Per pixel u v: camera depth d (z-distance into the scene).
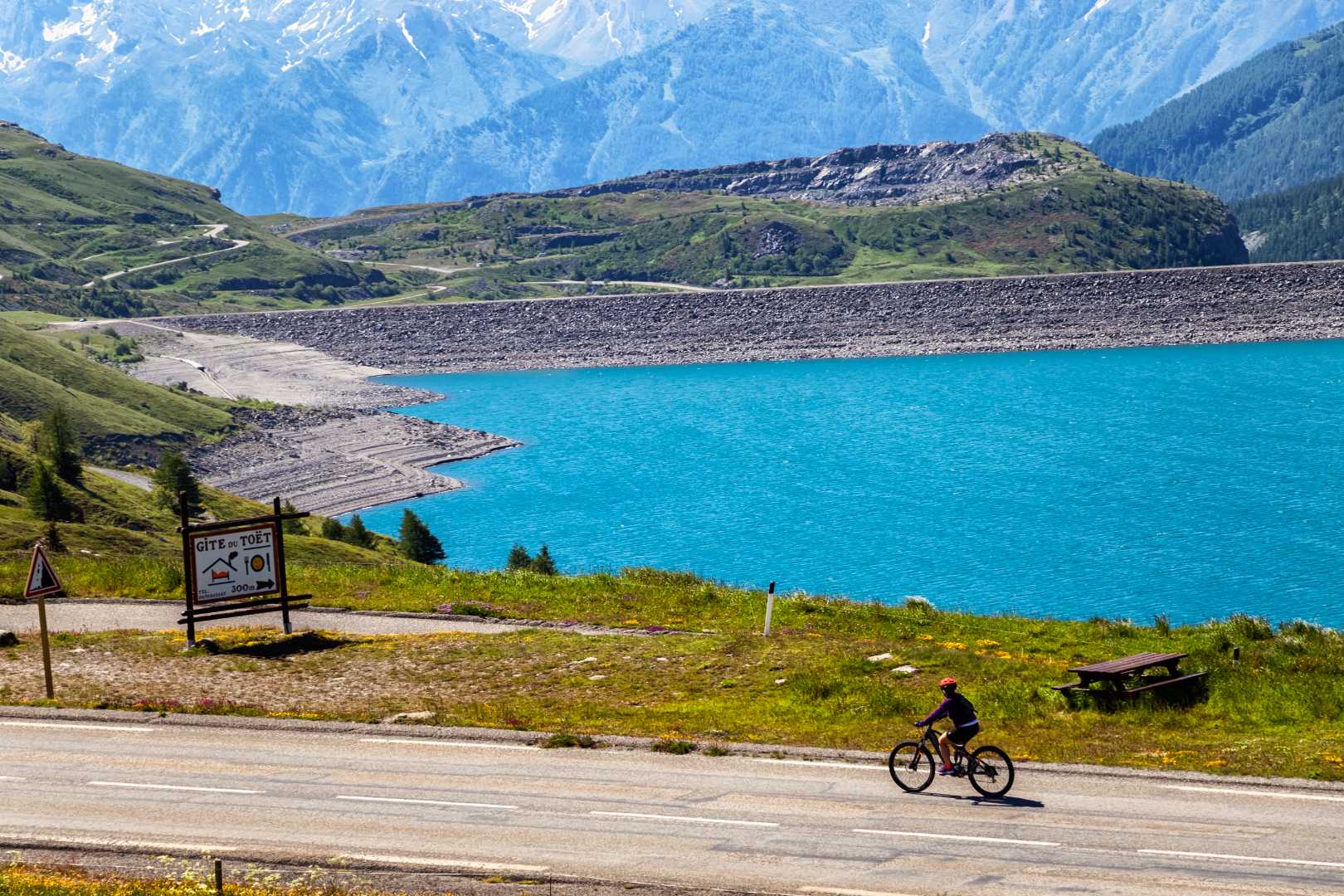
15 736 31.42
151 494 156.38
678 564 133.00
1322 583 116.00
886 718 31.58
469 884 22.03
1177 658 32.78
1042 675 34.44
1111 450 187.88
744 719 31.98
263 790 27.19
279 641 42.62
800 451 197.75
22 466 147.75
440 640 42.81
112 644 42.66
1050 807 24.86
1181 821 23.86
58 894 20.77
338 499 180.00
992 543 136.12
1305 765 26.53
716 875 22.16
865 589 119.75
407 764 28.78
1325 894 20.52
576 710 33.53
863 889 21.36
